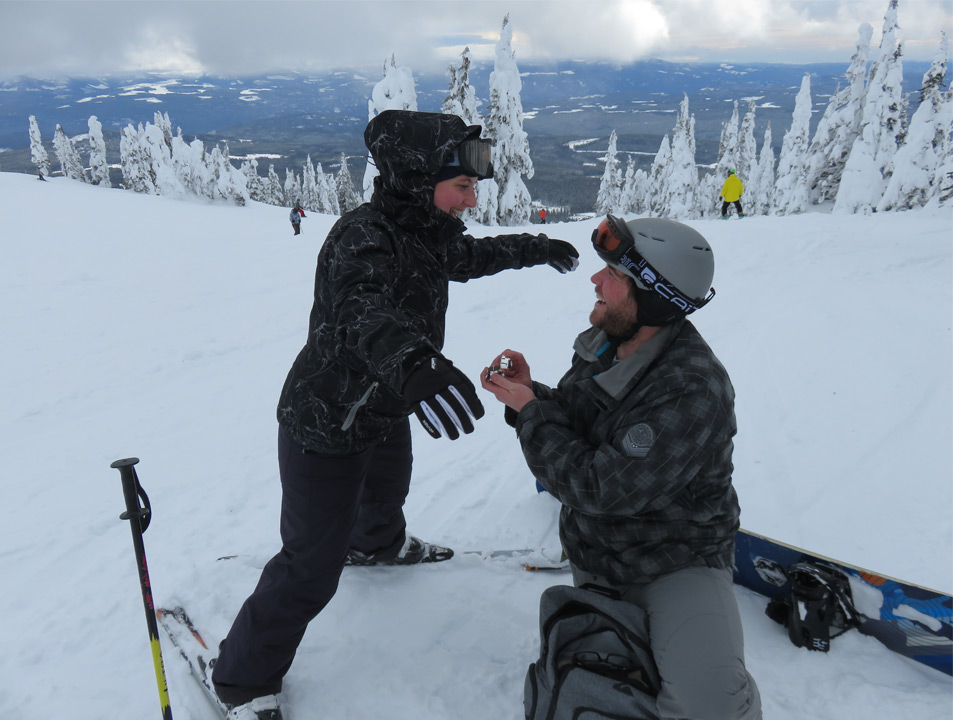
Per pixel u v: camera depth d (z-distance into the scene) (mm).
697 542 1820
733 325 6438
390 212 1793
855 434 4008
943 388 4512
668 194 32062
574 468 1718
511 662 2340
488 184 26516
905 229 11312
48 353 7445
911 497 3307
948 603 2139
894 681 2170
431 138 1692
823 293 7371
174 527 3479
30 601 2861
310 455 1914
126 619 2686
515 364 2088
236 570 2930
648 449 1640
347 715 2127
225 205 40656
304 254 14898
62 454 4699
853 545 2967
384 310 1530
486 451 4215
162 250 15602
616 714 1635
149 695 2250
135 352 7410
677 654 1652
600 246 1719
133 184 54312
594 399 1845
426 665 2328
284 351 7312
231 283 11305
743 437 4098
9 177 38906
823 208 29719
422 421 1397
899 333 5688
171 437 4934
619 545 1851
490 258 2434
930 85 21906
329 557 2000
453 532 3229
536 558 2922
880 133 24688
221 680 2055
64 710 2188
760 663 2256
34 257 14047
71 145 59531
